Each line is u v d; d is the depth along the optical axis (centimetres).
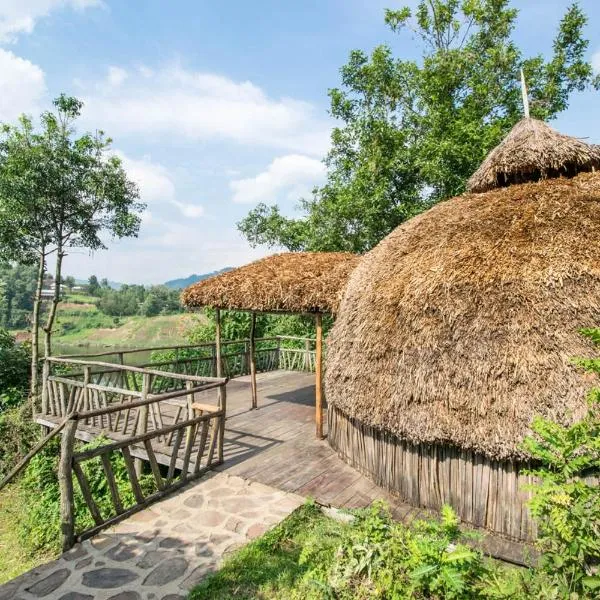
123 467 639
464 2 1605
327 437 700
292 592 324
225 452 634
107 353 870
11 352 1148
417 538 287
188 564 368
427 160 1397
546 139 610
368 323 509
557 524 243
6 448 840
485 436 387
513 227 461
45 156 981
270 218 2052
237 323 1527
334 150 1722
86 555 380
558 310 388
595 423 261
